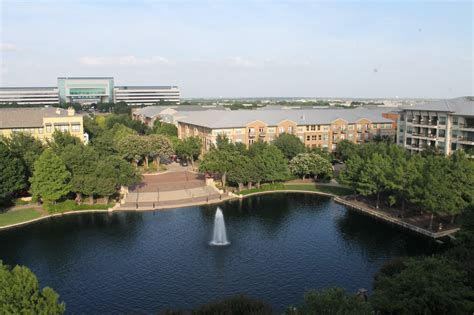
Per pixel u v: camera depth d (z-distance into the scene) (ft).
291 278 204.64
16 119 428.15
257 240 254.68
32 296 127.34
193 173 444.14
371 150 382.42
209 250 239.09
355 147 449.06
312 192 368.27
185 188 376.89
